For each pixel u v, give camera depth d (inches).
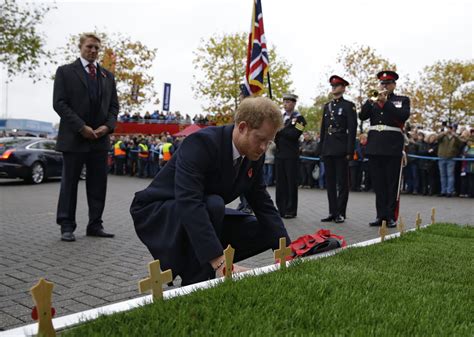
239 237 123.0
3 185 571.2
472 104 1244.5
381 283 101.0
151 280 81.1
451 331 74.6
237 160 107.5
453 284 105.9
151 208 110.0
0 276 150.3
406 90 1322.6
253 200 121.2
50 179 671.1
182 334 67.9
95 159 224.1
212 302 81.8
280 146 311.7
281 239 107.6
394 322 76.4
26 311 117.4
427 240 167.5
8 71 834.2
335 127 293.1
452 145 479.8
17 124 1699.1
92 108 220.1
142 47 1331.2
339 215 289.4
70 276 151.9
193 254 104.7
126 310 78.0
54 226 256.8
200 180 103.3
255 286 91.5
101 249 195.6
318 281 97.1
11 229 245.0
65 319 74.3
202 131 107.0
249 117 100.7
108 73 229.1
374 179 273.3
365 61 1187.3
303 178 614.5
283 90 1198.9
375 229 260.2
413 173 515.8
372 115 274.5
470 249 151.0
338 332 72.1
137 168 823.7
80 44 220.8
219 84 1198.3
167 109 1311.5
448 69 1272.1
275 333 70.2
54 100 214.1
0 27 793.6
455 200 443.2
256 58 308.8
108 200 409.1
